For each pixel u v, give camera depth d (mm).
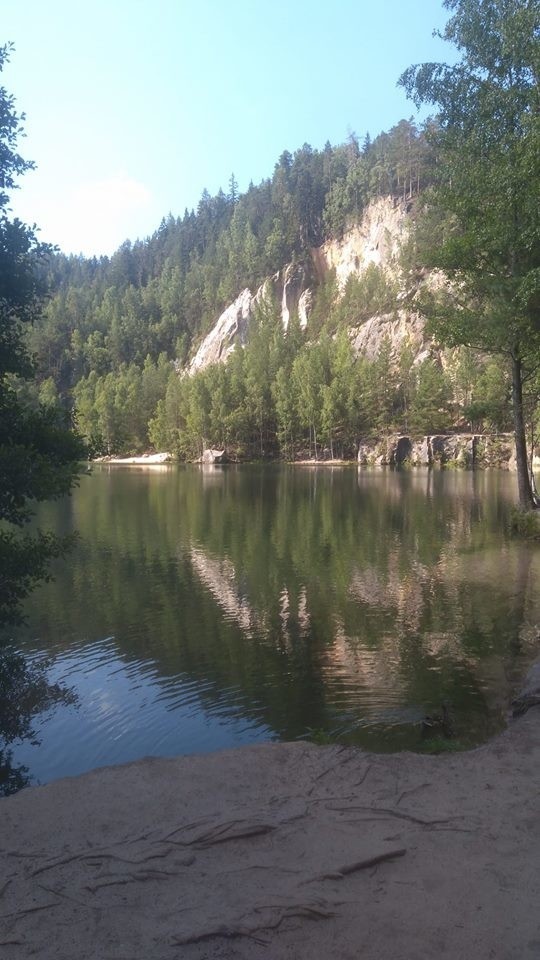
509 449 84250
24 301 11008
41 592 16734
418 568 19125
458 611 14312
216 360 151875
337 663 11312
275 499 41531
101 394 124000
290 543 23969
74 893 3471
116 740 8633
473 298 25031
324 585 17156
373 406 102562
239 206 189000
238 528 28000
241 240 177500
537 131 17719
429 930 3166
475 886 3516
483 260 23469
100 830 4141
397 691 9945
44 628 13703
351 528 27734
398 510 34531
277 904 3342
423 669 10852
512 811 4359
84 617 14461
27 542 11094
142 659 11773
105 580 18047
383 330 121562
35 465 10086
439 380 93625
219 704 9727
